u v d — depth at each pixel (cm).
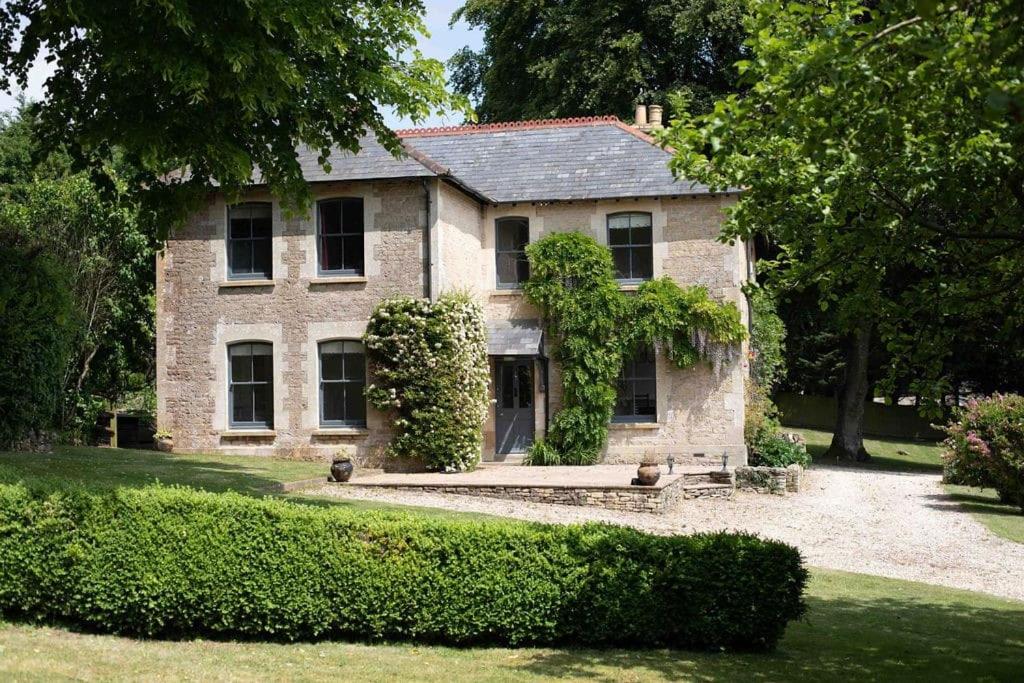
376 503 1803
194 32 1372
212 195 2459
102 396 3272
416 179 2352
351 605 1067
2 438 2020
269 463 2248
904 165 964
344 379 2392
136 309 3069
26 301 2020
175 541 1077
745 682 920
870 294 1055
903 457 3803
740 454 2477
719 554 1048
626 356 2539
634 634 1058
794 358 4147
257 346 2444
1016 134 851
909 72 811
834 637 1125
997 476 2227
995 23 789
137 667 938
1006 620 1248
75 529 1091
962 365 3406
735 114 844
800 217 1008
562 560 1062
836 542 1762
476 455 2367
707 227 2520
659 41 3516
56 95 1628
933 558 1661
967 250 1033
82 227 2734
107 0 1379
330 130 1720
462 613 1058
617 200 2548
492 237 2616
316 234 2417
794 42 869
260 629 1070
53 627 1092
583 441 2508
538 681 909
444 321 2294
